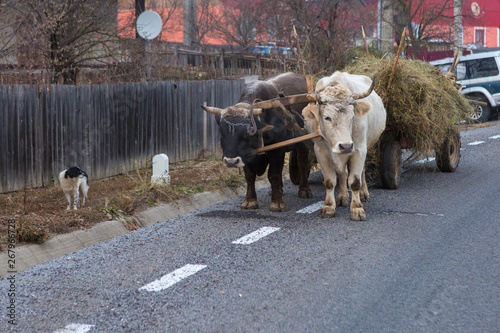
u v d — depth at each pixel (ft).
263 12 72.90
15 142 26.76
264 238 21.39
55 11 34.19
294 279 16.90
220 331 13.58
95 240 22.20
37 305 15.43
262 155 25.70
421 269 17.70
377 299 15.33
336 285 16.38
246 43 78.69
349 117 21.99
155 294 16.01
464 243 20.47
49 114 28.30
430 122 29.68
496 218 23.95
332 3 60.13
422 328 13.57
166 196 28.02
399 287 16.19
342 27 61.26
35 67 35.55
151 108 34.91
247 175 26.68
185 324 14.01
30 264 19.24
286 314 14.44
